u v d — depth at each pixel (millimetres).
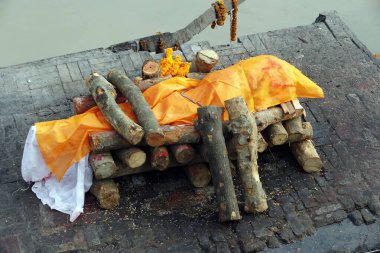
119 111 3457
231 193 3402
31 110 4062
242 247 3402
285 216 3545
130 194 3609
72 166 3551
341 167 3830
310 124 3926
